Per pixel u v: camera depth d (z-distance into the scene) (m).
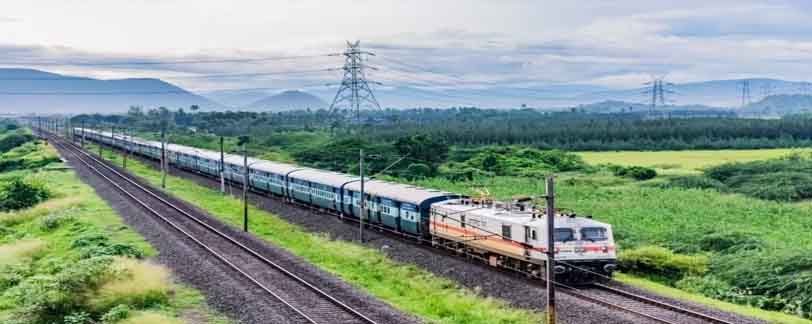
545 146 130.62
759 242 42.34
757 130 139.25
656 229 48.72
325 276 35.00
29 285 31.17
